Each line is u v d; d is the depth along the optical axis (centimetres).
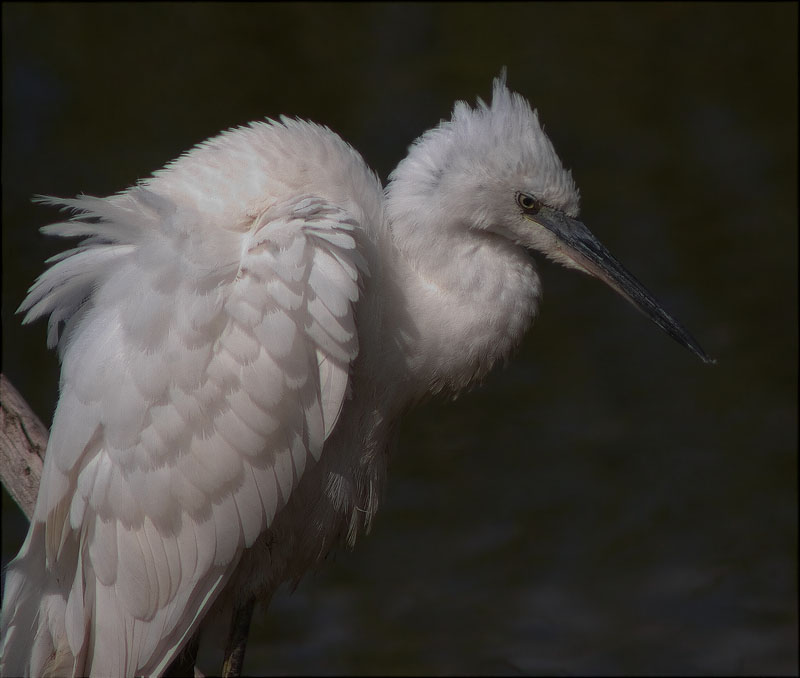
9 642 675
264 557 726
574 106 2075
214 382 643
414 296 732
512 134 730
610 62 2197
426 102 1998
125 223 663
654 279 1698
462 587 1305
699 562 1336
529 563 1338
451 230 735
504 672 1185
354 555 1339
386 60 2144
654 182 1903
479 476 1441
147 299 638
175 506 650
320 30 2222
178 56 2111
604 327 1664
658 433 1495
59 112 1956
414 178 736
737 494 1416
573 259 758
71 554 675
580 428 1510
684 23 2336
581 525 1381
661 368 1595
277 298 645
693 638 1247
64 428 641
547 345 1633
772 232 1797
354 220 681
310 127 732
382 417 743
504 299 745
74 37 2131
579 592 1303
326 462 723
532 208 743
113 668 670
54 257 688
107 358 638
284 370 647
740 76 2180
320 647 1224
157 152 1870
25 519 1381
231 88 2039
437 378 755
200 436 645
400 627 1255
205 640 1183
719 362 1588
